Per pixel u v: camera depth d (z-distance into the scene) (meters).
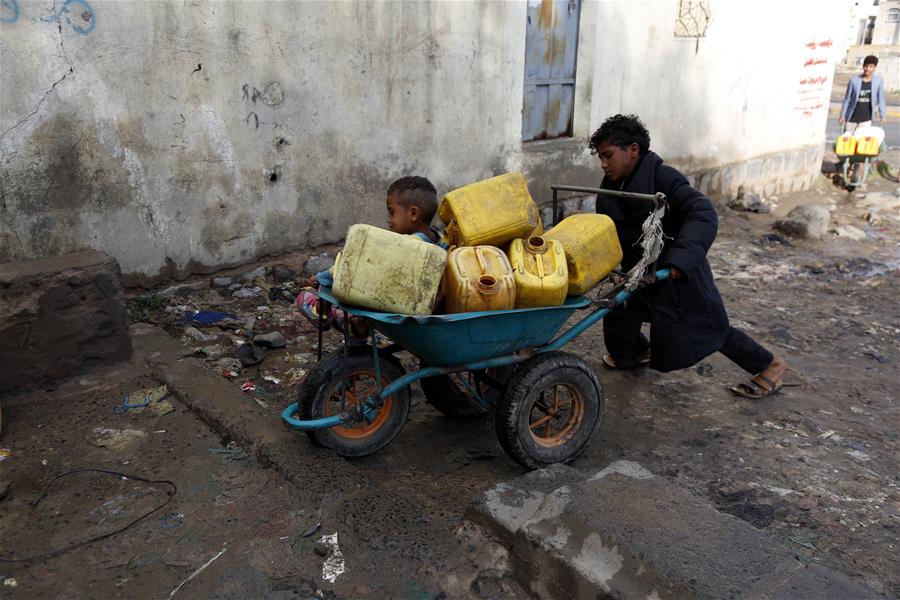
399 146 6.08
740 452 3.55
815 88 10.48
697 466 3.41
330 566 2.46
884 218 8.94
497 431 3.06
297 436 3.20
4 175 4.25
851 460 3.50
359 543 2.56
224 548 2.55
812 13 9.91
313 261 5.74
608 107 7.65
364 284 2.61
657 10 7.77
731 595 2.10
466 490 3.09
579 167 7.62
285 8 5.14
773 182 10.20
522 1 6.55
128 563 2.47
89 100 4.46
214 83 4.96
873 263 7.04
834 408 4.07
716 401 4.12
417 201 2.99
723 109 9.04
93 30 4.39
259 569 2.44
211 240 5.23
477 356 2.90
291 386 4.02
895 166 12.10
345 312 2.79
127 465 3.07
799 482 3.28
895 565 2.68
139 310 4.85
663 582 2.17
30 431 3.32
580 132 7.64
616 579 2.24
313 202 5.70
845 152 10.49
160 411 3.53
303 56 5.32
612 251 3.12
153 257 4.98
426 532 2.62
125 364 3.96
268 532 2.63
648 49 7.84
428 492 3.07
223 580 2.39
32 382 3.64
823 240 7.91
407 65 5.93
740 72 9.10
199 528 2.66
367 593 2.36
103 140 4.57
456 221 2.86
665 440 3.67
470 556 2.54
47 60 4.26
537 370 3.00
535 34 7.01
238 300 5.22
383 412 3.24
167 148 4.86
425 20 5.92
